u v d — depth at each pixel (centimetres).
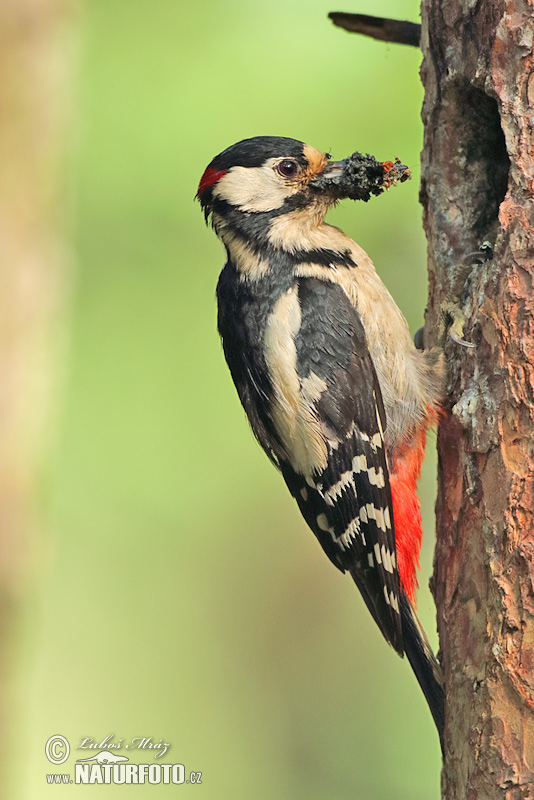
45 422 1216
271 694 1441
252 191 852
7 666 1176
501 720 625
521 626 622
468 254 749
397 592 804
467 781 647
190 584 1332
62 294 1223
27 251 1205
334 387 817
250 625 1425
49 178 1210
